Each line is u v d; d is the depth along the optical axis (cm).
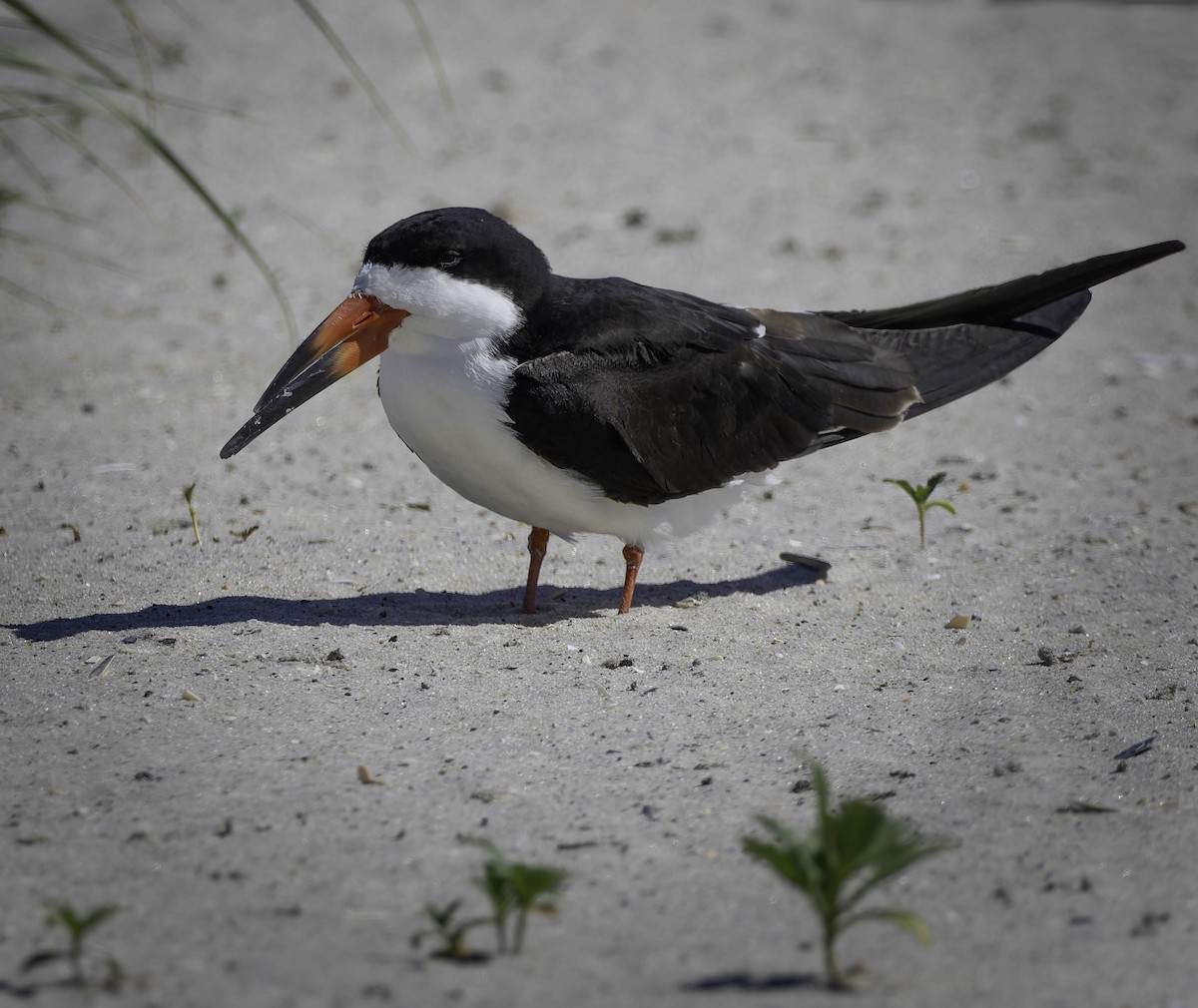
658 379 1010
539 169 2127
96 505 1230
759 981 606
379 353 1027
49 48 2436
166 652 947
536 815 750
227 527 1191
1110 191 2084
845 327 1123
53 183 2084
